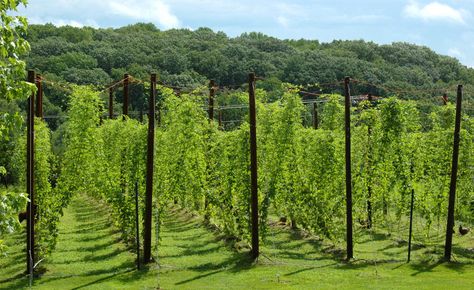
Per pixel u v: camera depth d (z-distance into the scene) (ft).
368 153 74.69
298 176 74.13
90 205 107.04
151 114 60.39
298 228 80.79
